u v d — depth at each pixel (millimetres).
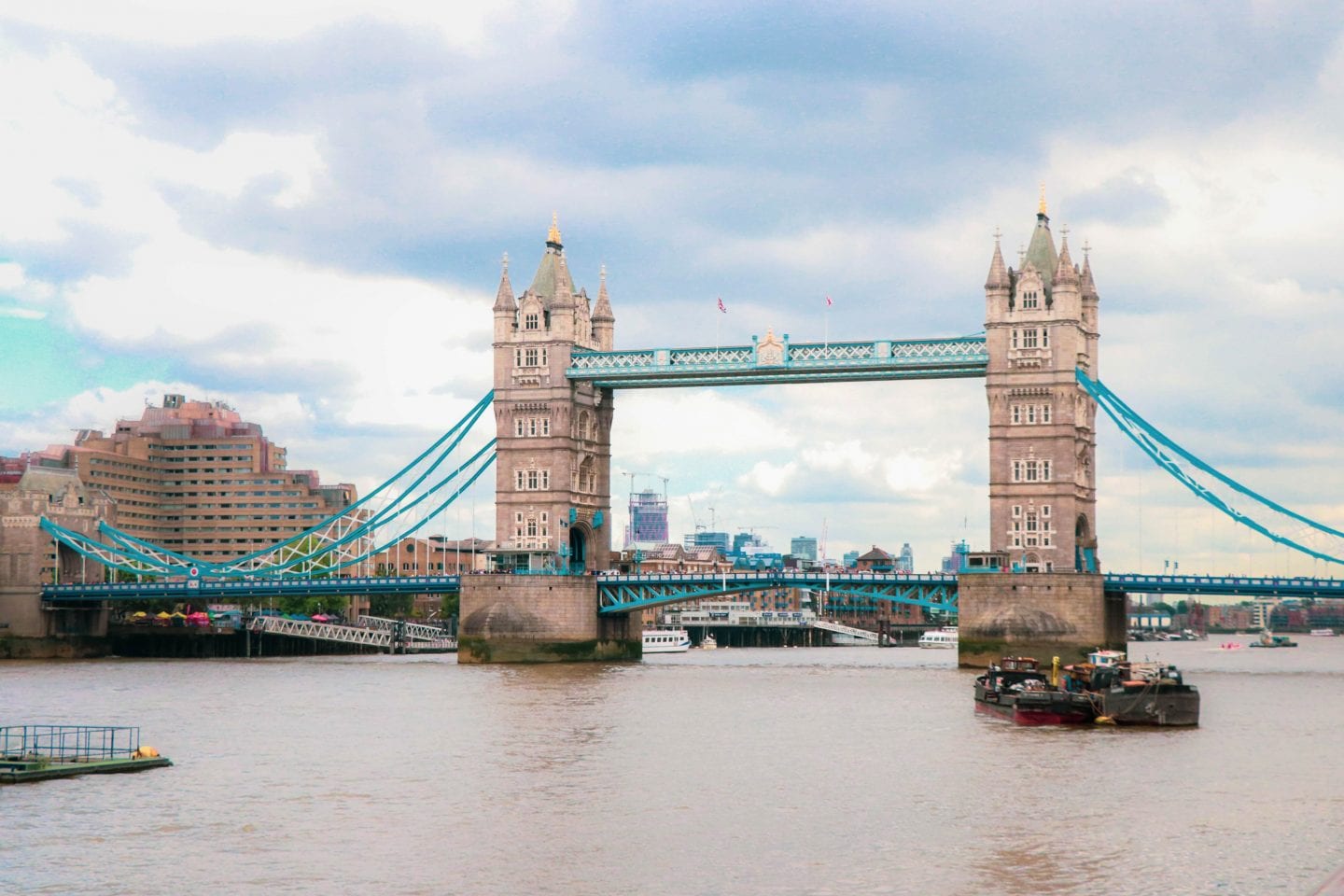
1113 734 125125
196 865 78750
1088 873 76750
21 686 181125
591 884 75375
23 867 78312
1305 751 114125
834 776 103312
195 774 104375
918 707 147875
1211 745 117875
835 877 76125
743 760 110438
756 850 81438
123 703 155375
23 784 99812
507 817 89875
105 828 86875
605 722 133625
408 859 80000
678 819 88938
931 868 77688
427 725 132125
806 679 189875
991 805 92875
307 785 100062
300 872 77500
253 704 153250
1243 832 85188
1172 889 73812
